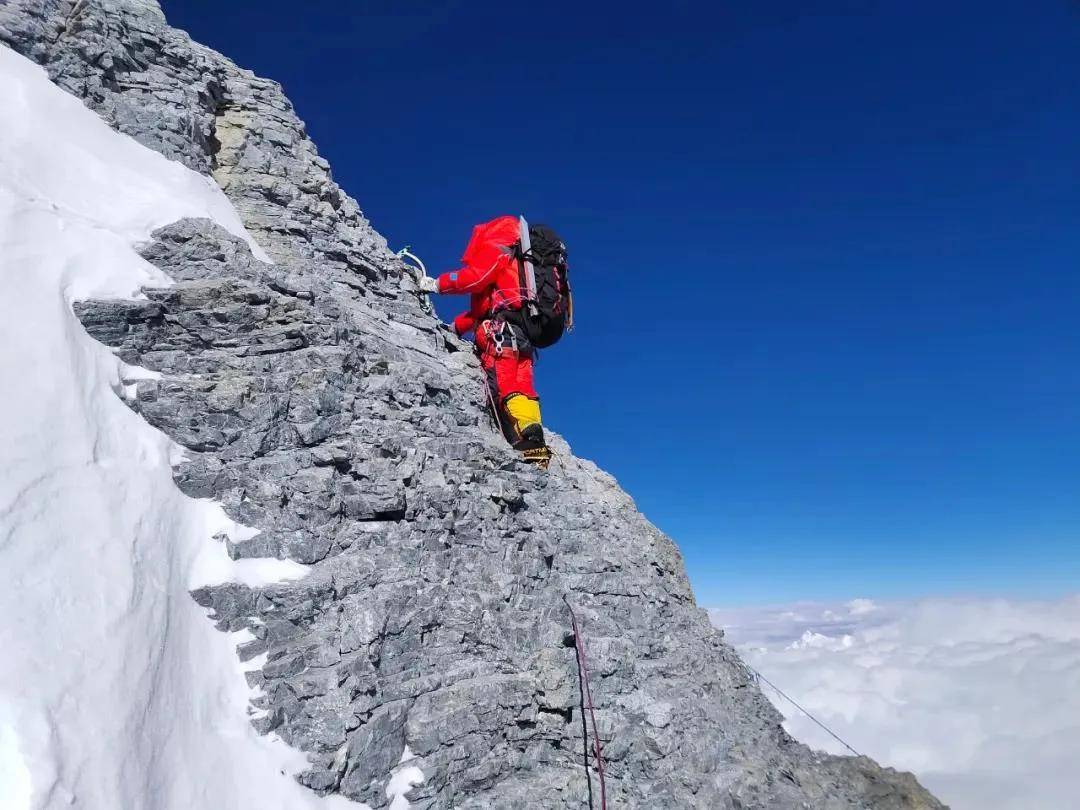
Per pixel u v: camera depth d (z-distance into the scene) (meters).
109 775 3.58
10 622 3.74
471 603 6.16
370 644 5.25
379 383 7.13
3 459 4.38
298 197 9.20
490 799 5.44
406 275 10.68
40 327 5.14
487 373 8.33
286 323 6.54
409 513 6.23
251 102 9.53
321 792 4.60
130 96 7.88
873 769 10.02
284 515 5.57
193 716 4.33
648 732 6.71
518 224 8.12
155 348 5.93
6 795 3.16
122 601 4.30
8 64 6.80
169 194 7.27
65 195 6.35
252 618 5.05
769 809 6.91
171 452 5.41
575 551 8.67
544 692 6.19
